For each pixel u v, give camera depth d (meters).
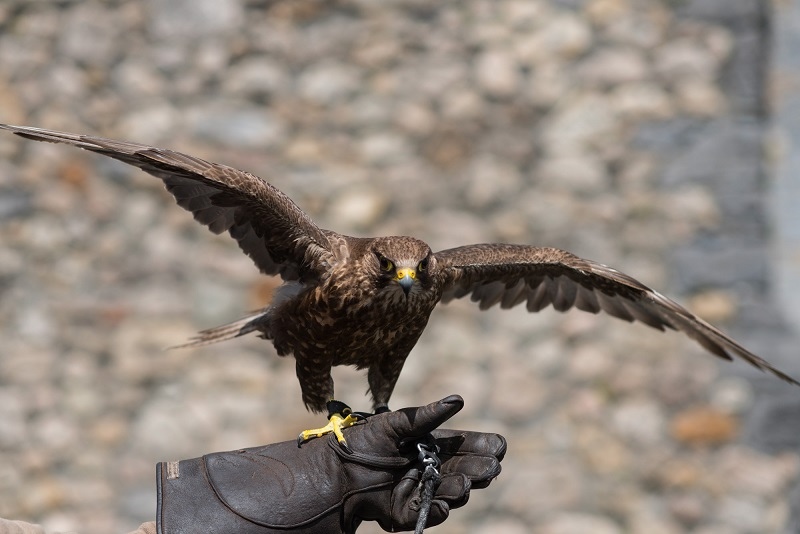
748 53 16.66
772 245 16.02
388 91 16.98
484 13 17.38
